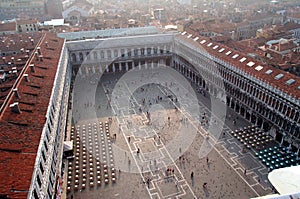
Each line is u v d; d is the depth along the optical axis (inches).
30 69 3083.2
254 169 2824.8
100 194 2573.8
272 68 3385.8
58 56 3927.2
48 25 6604.3
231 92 3929.6
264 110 3324.3
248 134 3366.1
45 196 1865.2
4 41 4913.9
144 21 7632.9
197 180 2711.6
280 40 5034.5
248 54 4318.4
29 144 1907.0
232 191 2564.0
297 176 2021.4
